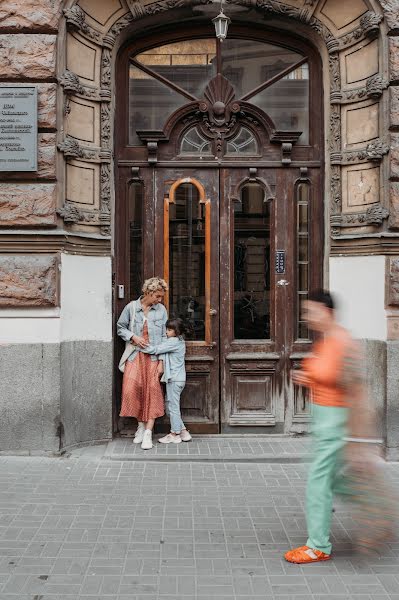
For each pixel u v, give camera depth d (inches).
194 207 268.2
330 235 260.2
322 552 156.3
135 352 248.8
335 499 189.9
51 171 233.5
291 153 267.3
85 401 249.3
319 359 156.4
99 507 188.9
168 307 267.3
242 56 273.0
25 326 235.1
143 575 149.3
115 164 264.7
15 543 164.7
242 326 269.1
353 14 254.5
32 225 233.6
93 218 252.8
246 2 255.6
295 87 272.1
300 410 267.1
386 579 148.6
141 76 270.5
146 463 230.4
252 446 249.4
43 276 232.8
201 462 233.1
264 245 269.1
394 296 237.9
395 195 239.6
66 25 239.5
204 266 267.7
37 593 140.8
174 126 267.4
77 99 247.8
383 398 240.5
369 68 251.8
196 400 266.2
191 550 162.1
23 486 205.2
